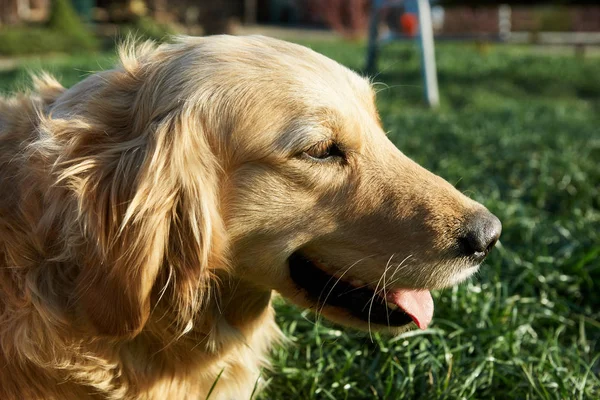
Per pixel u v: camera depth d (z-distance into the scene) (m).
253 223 0.52
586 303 0.75
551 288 0.76
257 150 0.52
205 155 0.52
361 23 5.31
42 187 0.50
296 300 0.55
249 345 0.59
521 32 5.66
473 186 1.02
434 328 0.67
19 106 0.56
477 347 0.65
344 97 0.54
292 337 0.67
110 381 0.53
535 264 0.78
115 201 0.49
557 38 4.30
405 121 1.62
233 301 0.56
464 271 0.53
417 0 2.23
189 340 0.55
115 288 0.48
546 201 1.02
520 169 1.15
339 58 3.24
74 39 4.39
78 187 0.49
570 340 0.70
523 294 0.75
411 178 0.54
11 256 0.51
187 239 0.50
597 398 0.59
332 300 0.55
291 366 0.65
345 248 0.54
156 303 0.51
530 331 0.68
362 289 0.55
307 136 0.52
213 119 0.52
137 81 0.55
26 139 0.53
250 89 0.52
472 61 3.32
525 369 0.61
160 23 4.58
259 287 0.56
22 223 0.51
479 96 2.42
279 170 0.52
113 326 0.49
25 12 5.62
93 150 0.51
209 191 0.51
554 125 1.60
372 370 0.63
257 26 6.61
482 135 1.42
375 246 0.53
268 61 0.54
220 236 0.52
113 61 0.60
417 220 0.53
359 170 0.54
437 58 3.42
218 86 0.52
